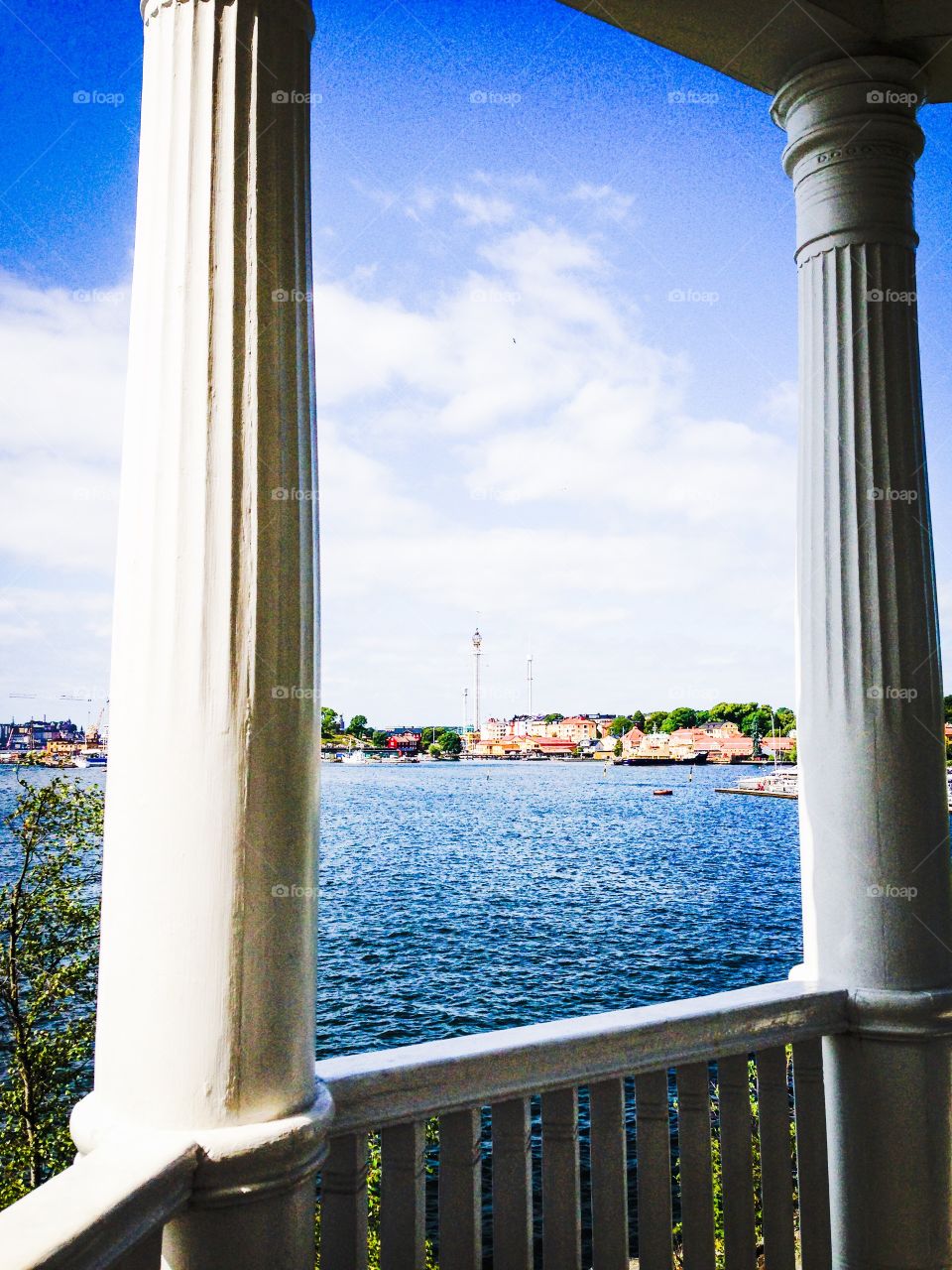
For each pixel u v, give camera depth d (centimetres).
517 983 3659
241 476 243
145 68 266
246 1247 225
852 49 421
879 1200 383
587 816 6431
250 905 233
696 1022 340
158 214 253
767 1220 360
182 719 233
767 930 4197
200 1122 226
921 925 389
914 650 400
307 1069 247
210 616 236
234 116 254
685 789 7175
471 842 5728
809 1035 376
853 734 398
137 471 246
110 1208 179
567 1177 306
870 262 418
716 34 416
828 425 418
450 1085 288
